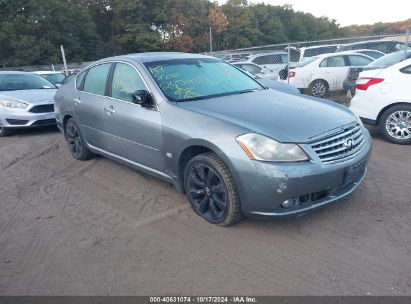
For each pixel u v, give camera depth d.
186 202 4.38
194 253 3.39
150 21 47.62
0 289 3.05
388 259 3.14
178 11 49.19
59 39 37.53
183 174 4.07
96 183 5.16
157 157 4.26
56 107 6.32
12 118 8.30
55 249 3.60
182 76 4.56
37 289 3.03
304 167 3.26
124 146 4.77
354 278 2.94
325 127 3.54
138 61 4.67
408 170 5.03
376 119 6.34
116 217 4.16
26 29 34.16
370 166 5.25
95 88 5.27
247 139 3.37
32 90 8.98
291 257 3.24
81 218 4.20
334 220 3.78
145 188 4.86
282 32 70.38
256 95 4.41
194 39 51.59
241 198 3.45
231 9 57.97
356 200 4.18
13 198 4.88
